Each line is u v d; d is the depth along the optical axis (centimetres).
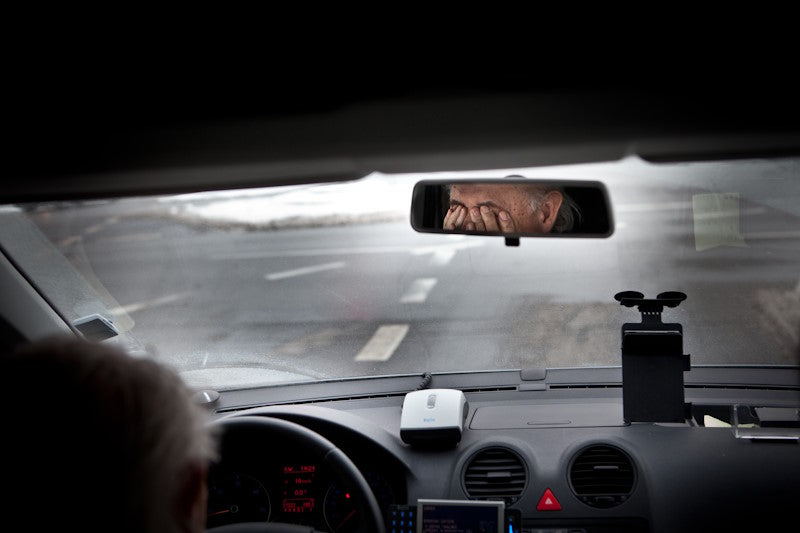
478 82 147
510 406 348
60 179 175
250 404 357
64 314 316
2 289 297
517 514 291
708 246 384
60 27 153
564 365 557
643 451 308
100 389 97
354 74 150
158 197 187
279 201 1542
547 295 751
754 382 350
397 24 145
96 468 94
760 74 141
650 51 141
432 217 254
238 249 1437
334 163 164
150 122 161
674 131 149
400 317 880
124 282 1255
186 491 103
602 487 302
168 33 151
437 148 155
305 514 316
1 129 165
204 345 871
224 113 158
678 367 323
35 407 96
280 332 898
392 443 320
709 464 302
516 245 250
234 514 318
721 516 292
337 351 760
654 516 294
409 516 296
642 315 324
